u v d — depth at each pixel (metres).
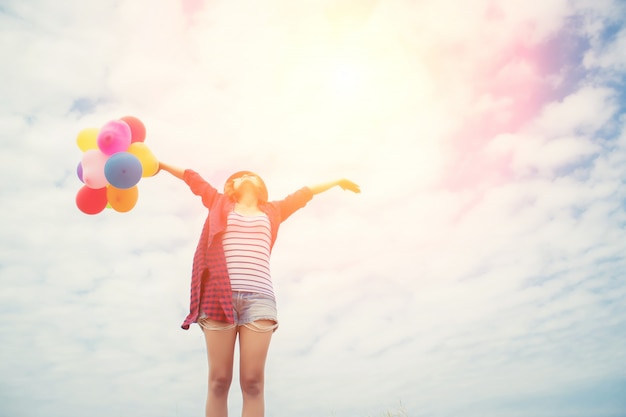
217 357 2.58
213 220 2.85
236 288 2.65
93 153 3.27
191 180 3.25
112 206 3.37
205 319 2.64
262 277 2.74
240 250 2.77
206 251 2.80
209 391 2.58
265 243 2.87
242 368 2.58
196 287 2.74
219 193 3.11
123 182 3.12
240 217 2.89
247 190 3.09
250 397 2.56
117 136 3.22
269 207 3.10
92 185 3.24
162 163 3.37
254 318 2.59
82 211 3.43
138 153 3.33
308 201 3.34
